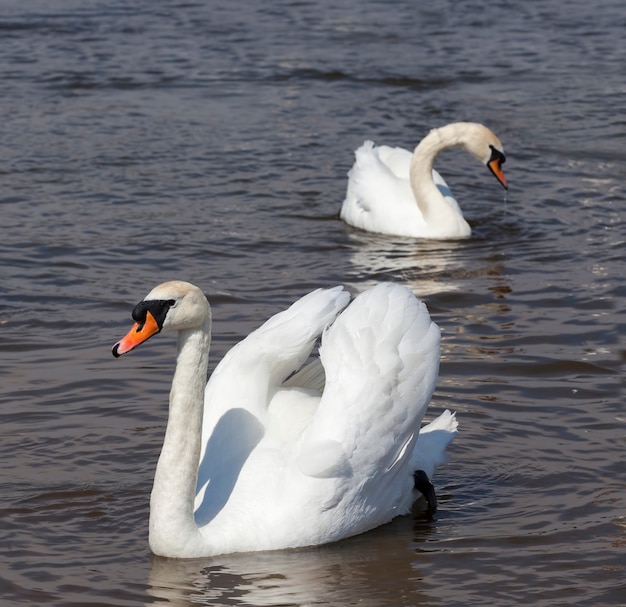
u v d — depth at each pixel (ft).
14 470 36.70
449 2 128.26
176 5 127.24
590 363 45.52
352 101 91.56
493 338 48.32
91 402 41.78
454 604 29.66
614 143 79.92
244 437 33.50
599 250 60.34
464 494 35.91
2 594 29.99
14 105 89.25
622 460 37.60
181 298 30.58
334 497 32.32
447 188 68.39
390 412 32.86
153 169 74.13
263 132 83.15
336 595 30.04
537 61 103.09
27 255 58.23
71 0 129.08
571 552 32.30
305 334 33.81
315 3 128.47
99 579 30.81
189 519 31.73
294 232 63.87
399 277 56.75
